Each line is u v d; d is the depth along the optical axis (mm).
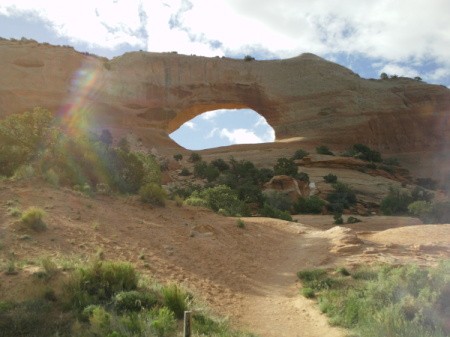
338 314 10047
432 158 121750
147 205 20484
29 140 22891
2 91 106625
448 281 10023
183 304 9133
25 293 8719
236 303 11336
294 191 64375
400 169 102125
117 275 9648
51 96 111250
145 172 26141
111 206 18844
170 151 108125
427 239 19625
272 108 136750
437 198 73312
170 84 129750
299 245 19078
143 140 111625
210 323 9039
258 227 21766
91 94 116625
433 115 130875
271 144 117438
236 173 75500
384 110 130750
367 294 10594
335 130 126938
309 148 117125
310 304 11258
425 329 8195
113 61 128500
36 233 12969
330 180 75938
